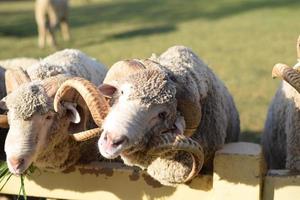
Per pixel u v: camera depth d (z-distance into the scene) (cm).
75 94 281
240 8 1767
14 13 1892
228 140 346
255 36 1220
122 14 1752
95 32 1358
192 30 1349
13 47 1152
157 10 1820
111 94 266
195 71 295
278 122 340
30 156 272
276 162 352
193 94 280
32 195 283
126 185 270
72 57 347
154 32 1327
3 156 324
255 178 251
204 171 289
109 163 277
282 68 263
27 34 1361
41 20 1141
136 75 263
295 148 307
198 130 301
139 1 2166
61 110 281
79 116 281
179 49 304
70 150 291
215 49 1060
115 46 1116
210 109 307
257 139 491
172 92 264
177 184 268
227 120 332
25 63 412
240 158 252
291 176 253
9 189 284
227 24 1441
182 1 2067
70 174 276
